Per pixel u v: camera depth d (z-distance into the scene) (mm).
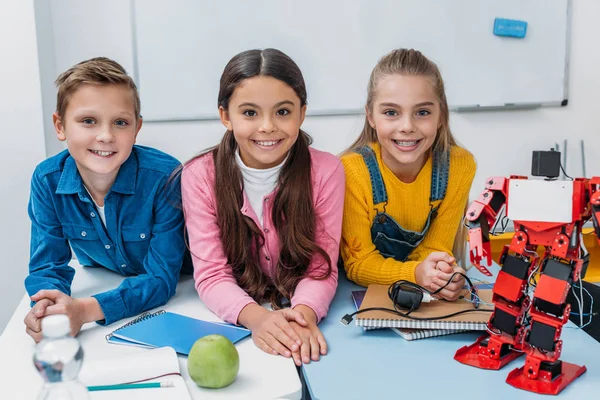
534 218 826
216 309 1037
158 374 793
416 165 1240
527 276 858
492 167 2264
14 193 1786
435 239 1285
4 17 1690
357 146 1314
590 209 805
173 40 1972
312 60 2064
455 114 2193
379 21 2074
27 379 808
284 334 918
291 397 785
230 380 790
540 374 816
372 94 1208
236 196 1103
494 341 872
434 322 936
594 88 2281
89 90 1026
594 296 1601
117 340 932
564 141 2293
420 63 1166
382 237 1259
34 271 1116
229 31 2000
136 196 1152
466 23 2125
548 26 2189
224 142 1114
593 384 811
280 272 1136
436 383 811
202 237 1104
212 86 2027
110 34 1928
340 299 1146
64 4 1880
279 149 1034
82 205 1160
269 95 990
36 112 1755
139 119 1144
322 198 1126
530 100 2232
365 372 844
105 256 1224
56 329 571
